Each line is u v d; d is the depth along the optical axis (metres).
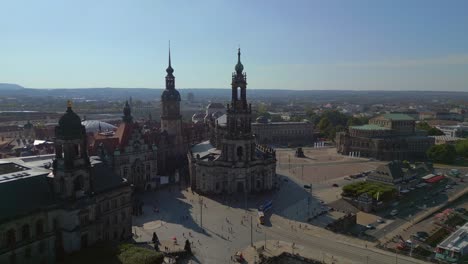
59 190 109.31
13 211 96.88
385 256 120.19
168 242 128.25
